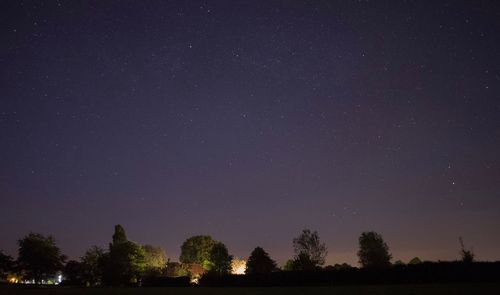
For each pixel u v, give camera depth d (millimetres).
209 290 42656
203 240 93875
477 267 38000
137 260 74812
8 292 45000
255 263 62125
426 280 40031
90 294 39031
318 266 55656
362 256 60469
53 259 77312
